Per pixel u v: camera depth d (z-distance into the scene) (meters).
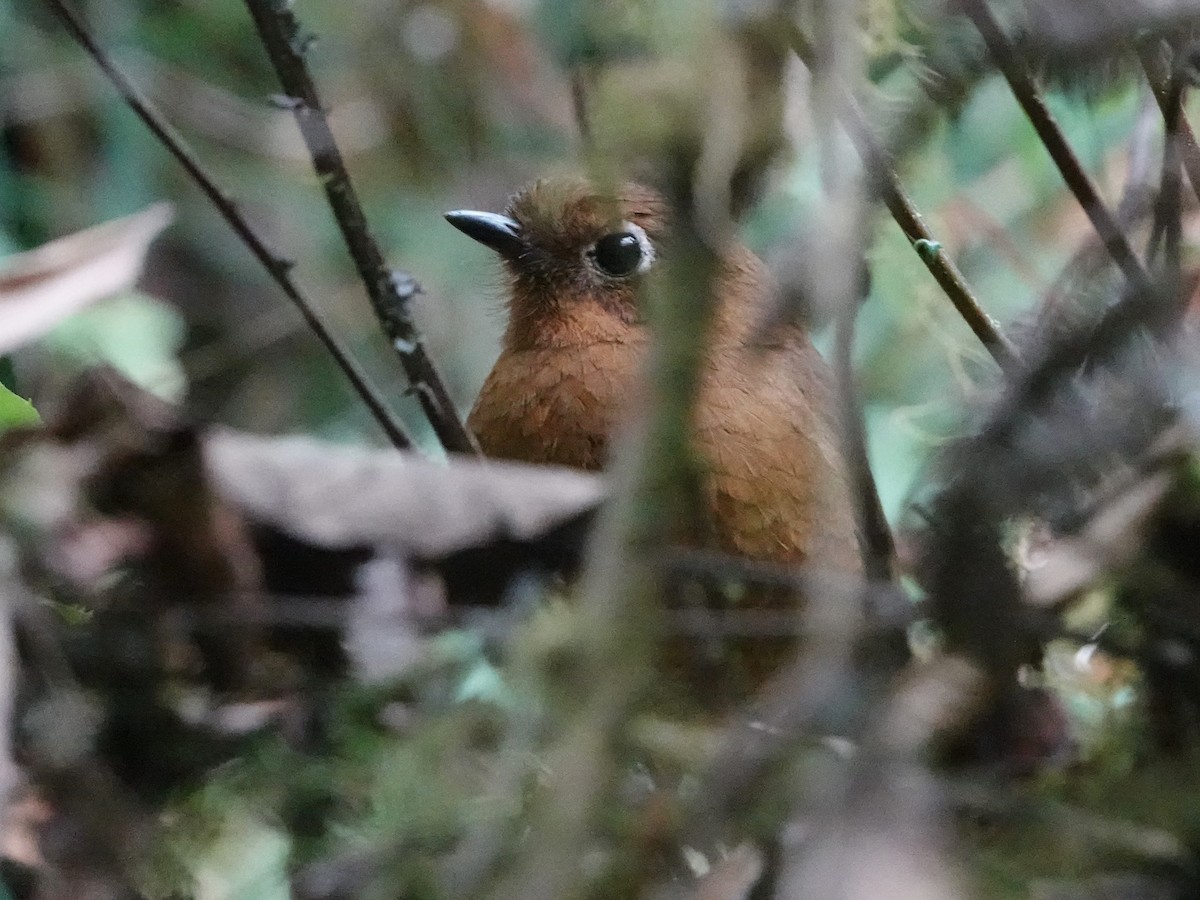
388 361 9.16
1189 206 3.43
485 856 2.54
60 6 4.58
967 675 2.40
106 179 8.66
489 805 2.60
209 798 2.86
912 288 4.99
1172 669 2.88
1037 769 2.87
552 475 3.08
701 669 3.00
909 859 1.99
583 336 5.29
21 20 8.53
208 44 9.37
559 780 2.15
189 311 9.41
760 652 3.07
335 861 2.68
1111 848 2.47
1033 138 5.80
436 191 9.17
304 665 2.98
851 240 2.34
